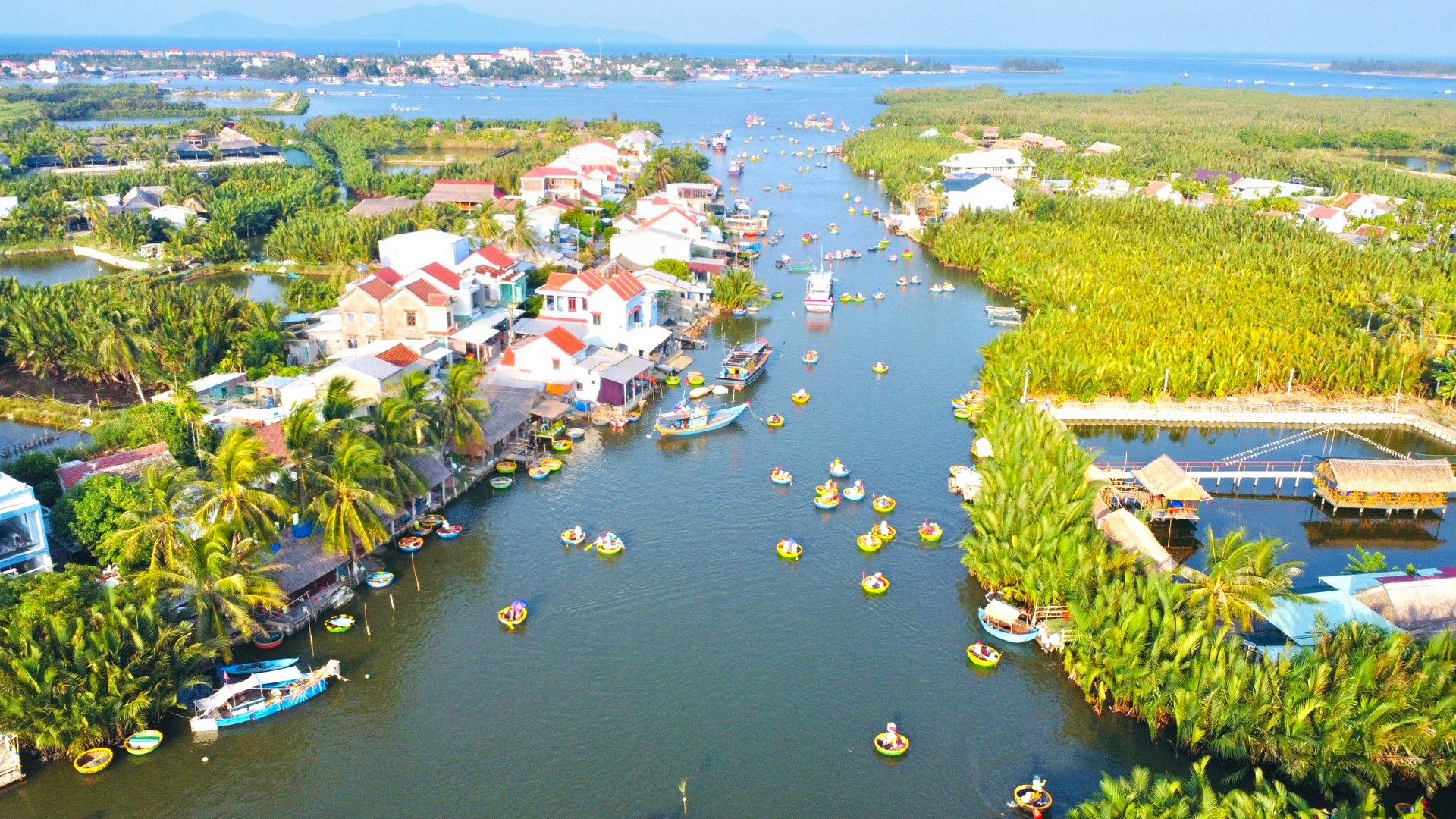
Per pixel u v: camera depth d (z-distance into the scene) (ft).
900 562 294.66
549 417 376.07
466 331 439.63
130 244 654.12
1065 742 219.00
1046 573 250.98
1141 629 219.20
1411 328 431.43
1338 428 400.47
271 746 217.56
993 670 244.01
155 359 403.34
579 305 478.59
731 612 268.62
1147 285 517.96
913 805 202.08
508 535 307.78
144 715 217.77
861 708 230.89
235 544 242.58
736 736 221.87
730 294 549.54
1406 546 309.63
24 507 240.94
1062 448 305.94
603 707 230.89
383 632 257.75
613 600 274.16
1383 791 199.00
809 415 408.67
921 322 543.39
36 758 209.77
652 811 200.03
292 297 497.05
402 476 292.40
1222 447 382.42
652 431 390.01
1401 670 201.57
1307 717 195.83
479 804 201.87
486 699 233.35
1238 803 171.63
